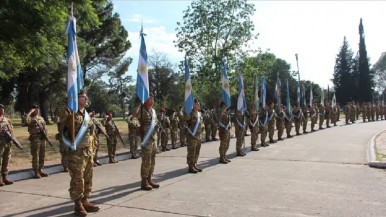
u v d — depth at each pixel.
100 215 6.19
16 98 45.19
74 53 6.79
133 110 7.98
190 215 6.12
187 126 9.98
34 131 9.61
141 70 8.31
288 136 19.59
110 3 42.66
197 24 28.28
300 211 6.28
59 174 10.23
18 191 8.05
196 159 10.12
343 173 9.56
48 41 13.91
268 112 16.86
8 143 8.83
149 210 6.43
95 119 11.61
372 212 6.20
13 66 15.30
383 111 39.16
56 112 6.39
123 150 15.71
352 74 72.44
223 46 28.81
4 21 12.18
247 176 9.37
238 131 13.05
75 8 13.70
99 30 42.62
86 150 6.37
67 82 6.49
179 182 8.73
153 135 8.05
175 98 58.47
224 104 11.65
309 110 24.66
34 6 12.80
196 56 28.72
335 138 18.47
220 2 28.28
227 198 7.18
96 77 49.31
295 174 9.52
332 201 6.89
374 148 14.07
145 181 8.00
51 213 6.35
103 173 10.15
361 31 68.88
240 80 13.30
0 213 6.36
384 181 8.59
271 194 7.46
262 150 14.50
